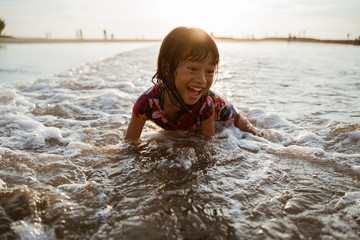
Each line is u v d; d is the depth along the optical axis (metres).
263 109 3.43
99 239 1.02
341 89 4.88
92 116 3.02
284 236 1.06
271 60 11.87
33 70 7.34
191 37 1.71
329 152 2.12
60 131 2.33
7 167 1.63
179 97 1.95
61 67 8.33
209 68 1.81
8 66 8.01
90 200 1.26
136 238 1.02
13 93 3.86
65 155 1.84
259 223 1.13
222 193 1.36
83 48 23.36
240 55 15.58
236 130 2.57
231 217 1.16
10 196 1.25
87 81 5.37
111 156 1.84
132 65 9.19
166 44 1.82
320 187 1.48
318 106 3.60
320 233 1.09
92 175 1.56
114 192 1.36
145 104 2.13
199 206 1.24
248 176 1.58
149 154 1.88
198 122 2.39
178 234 1.05
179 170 1.63
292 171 1.68
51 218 1.12
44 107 3.26
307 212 1.23
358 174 1.66
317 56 14.86
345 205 1.30
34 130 2.35
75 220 1.12
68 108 3.26
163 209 1.21
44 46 24.20
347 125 2.61
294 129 2.65
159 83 2.04
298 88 4.96
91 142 2.21
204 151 1.95
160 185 1.44
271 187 1.45
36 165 1.66
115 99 3.72
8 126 2.48
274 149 2.04
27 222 1.09
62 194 1.30
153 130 2.49
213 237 1.04
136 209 1.21
